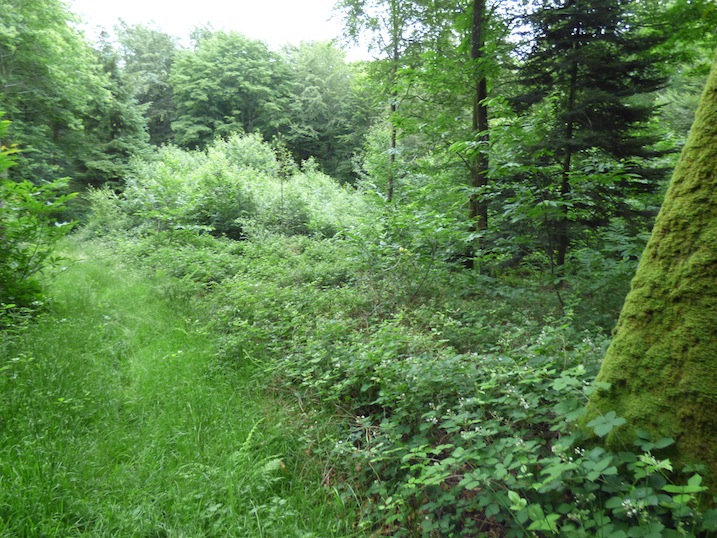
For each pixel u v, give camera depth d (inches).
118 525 85.2
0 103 564.1
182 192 510.0
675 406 70.6
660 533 57.1
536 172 231.9
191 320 221.3
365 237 310.0
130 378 153.6
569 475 70.7
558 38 279.0
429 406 115.2
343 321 191.2
